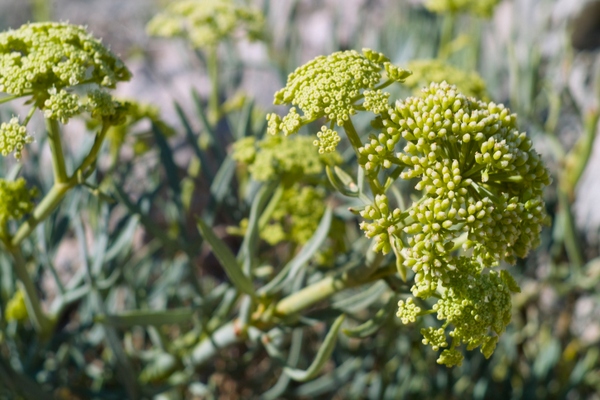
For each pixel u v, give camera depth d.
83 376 0.59
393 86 0.62
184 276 0.64
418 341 0.61
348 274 0.42
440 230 0.37
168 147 0.52
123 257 0.53
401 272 0.38
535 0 0.82
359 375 0.60
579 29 0.80
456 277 0.37
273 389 0.57
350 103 0.37
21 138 0.38
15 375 0.49
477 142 0.37
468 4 0.66
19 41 0.40
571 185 0.64
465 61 0.74
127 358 0.51
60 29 0.40
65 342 0.55
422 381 0.62
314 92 0.37
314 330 0.64
